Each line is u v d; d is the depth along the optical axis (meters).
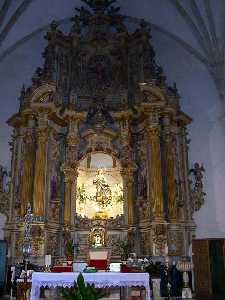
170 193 14.16
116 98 16.31
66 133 15.61
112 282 8.22
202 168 15.29
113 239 14.28
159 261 12.72
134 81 16.39
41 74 15.80
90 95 16.34
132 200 14.55
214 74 16.22
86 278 8.14
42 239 13.09
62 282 8.12
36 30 17.72
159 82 15.82
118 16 17.41
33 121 15.01
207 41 16.34
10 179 15.04
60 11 17.83
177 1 16.39
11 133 15.95
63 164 14.84
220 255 13.97
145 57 16.39
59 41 16.69
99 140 15.45
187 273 12.56
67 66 16.62
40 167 14.05
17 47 17.41
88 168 15.52
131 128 15.79
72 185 14.70
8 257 13.58
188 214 14.55
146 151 15.06
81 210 14.92
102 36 16.97
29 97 14.93
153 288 11.20
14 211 14.32
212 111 16.08
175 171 14.93
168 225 13.80
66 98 16.05
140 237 14.20
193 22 16.48
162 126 15.26
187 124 16.05
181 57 17.25
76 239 14.29
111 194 15.18
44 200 13.83
